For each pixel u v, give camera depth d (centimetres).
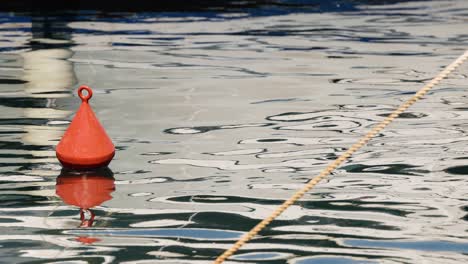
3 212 950
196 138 1252
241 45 2034
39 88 1580
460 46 2014
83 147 1116
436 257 807
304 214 930
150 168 1114
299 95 1523
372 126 1305
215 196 998
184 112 1403
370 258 805
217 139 1245
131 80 1655
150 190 1025
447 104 1448
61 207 969
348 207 952
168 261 804
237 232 879
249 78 1672
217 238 863
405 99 1485
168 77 1681
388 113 1388
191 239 861
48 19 2409
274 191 1013
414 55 1906
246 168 1106
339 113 1390
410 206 953
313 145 1206
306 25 2339
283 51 1959
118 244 851
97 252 829
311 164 1119
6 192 1021
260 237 862
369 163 1118
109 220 923
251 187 1029
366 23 2380
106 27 2278
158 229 891
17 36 2139
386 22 2403
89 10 2577
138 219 925
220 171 1095
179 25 2323
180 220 918
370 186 1025
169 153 1178
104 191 1024
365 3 2812
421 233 870
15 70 1739
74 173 1099
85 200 991
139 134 1277
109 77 1680
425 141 1217
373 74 1703
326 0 2873
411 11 2627
